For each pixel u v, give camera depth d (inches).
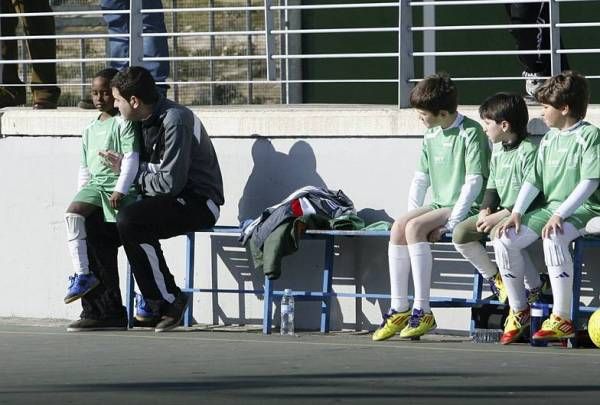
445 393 712.4
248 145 1112.8
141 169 1045.2
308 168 1088.8
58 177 1168.8
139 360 875.4
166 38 1240.2
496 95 960.9
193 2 1533.0
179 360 872.9
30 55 1262.3
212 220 1057.5
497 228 934.4
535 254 1007.6
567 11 1425.9
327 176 1082.1
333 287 1080.2
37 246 1181.1
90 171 1088.2
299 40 1498.5
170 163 1027.9
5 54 1290.6
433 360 855.1
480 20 1448.1
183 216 1037.8
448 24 1465.3
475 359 857.5
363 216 1067.9
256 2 1517.0
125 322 1083.9
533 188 937.5
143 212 1024.9
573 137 926.4
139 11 1157.1
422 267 970.1
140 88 1027.9
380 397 701.9
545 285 975.6
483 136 979.9
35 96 1241.4
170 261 1132.5
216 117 1120.8
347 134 1072.2
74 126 1157.1
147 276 1038.4
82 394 725.9
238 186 1117.7
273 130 1099.9
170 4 1539.1
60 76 1563.7
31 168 1179.9
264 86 1514.5
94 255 1074.1
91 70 1563.7
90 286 1067.9
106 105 1087.0
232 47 1521.9
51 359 887.1
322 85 1507.1
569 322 916.0
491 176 973.2
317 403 686.5
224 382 764.6
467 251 967.0
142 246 1030.4
